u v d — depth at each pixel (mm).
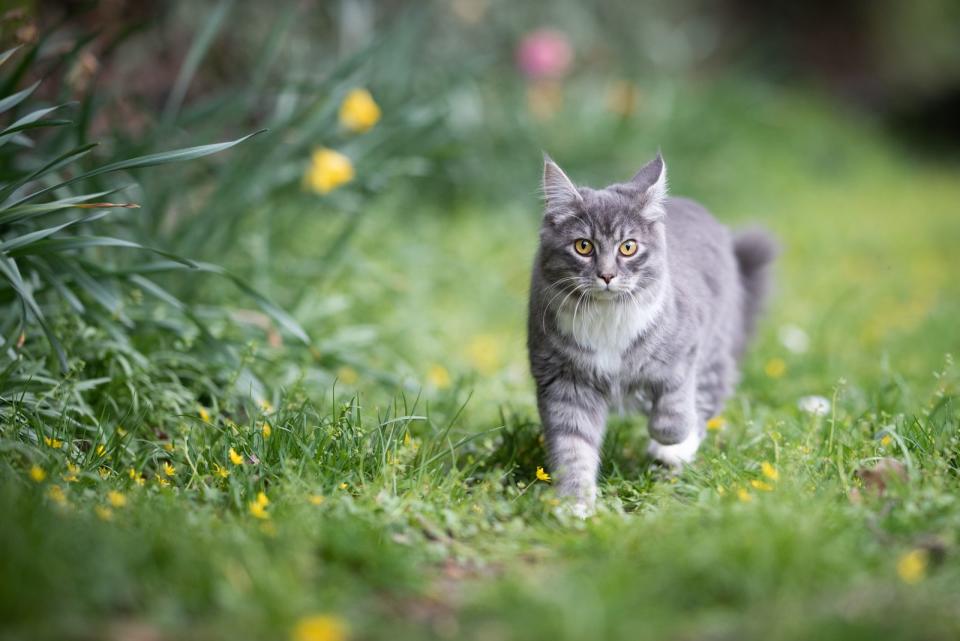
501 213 13734
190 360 7297
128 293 7824
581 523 5496
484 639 4203
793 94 23875
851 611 4254
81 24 11016
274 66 12867
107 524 4758
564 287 6676
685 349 6789
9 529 4406
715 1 25078
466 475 6383
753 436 6977
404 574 4660
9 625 3965
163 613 4164
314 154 9555
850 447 6270
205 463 5984
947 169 23094
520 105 14922
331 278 9648
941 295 11914
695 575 4496
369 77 11297
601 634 4062
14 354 6785
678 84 18562
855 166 20719
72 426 6348
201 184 9570
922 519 5113
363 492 5707
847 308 11141
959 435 6344
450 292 11305
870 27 28781
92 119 8531
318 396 7531
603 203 6660
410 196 13188
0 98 7172
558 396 6730
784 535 4637
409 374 8430
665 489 5906
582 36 17266
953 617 4266
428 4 14500
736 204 16047
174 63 12664
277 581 4316
